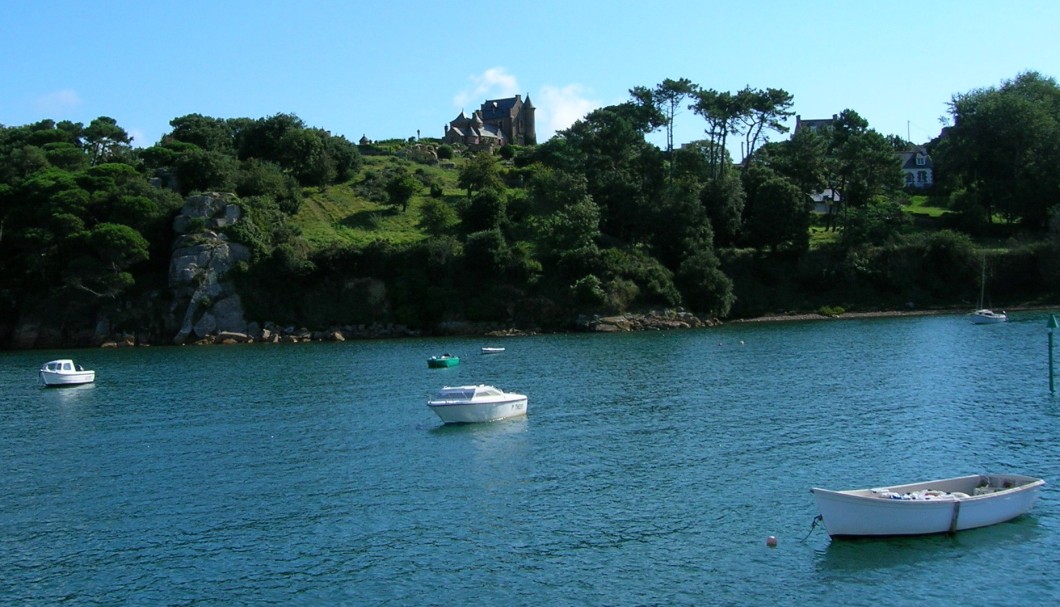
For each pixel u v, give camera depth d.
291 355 115.12
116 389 87.00
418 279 145.38
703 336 125.62
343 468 51.66
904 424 59.12
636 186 165.38
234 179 159.75
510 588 33.56
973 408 63.84
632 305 145.00
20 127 197.75
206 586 34.56
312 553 37.72
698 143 181.38
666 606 31.69
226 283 140.62
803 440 55.31
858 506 36.69
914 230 169.50
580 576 34.50
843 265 159.62
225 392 82.38
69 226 139.38
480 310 143.12
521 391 78.00
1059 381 74.38
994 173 174.25
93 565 37.12
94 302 139.88
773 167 185.25
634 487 45.97
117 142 198.88
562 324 142.25
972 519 37.69
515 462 51.91
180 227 144.38
